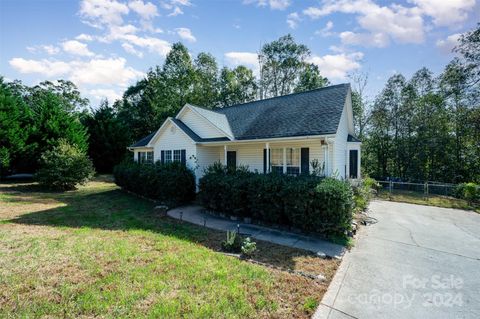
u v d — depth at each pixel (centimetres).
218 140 1318
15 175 2177
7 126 1800
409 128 2255
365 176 1942
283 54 3528
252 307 359
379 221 955
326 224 699
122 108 3756
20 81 3778
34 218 872
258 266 506
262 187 818
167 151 1519
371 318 347
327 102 1207
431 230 827
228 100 3734
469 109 2000
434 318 351
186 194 1227
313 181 770
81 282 411
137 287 399
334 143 1120
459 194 1516
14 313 327
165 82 3428
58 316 325
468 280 470
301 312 353
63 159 1619
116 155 2747
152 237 669
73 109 4200
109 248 570
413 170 2225
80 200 1280
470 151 2044
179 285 410
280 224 810
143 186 1317
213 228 793
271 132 1159
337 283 448
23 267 461
